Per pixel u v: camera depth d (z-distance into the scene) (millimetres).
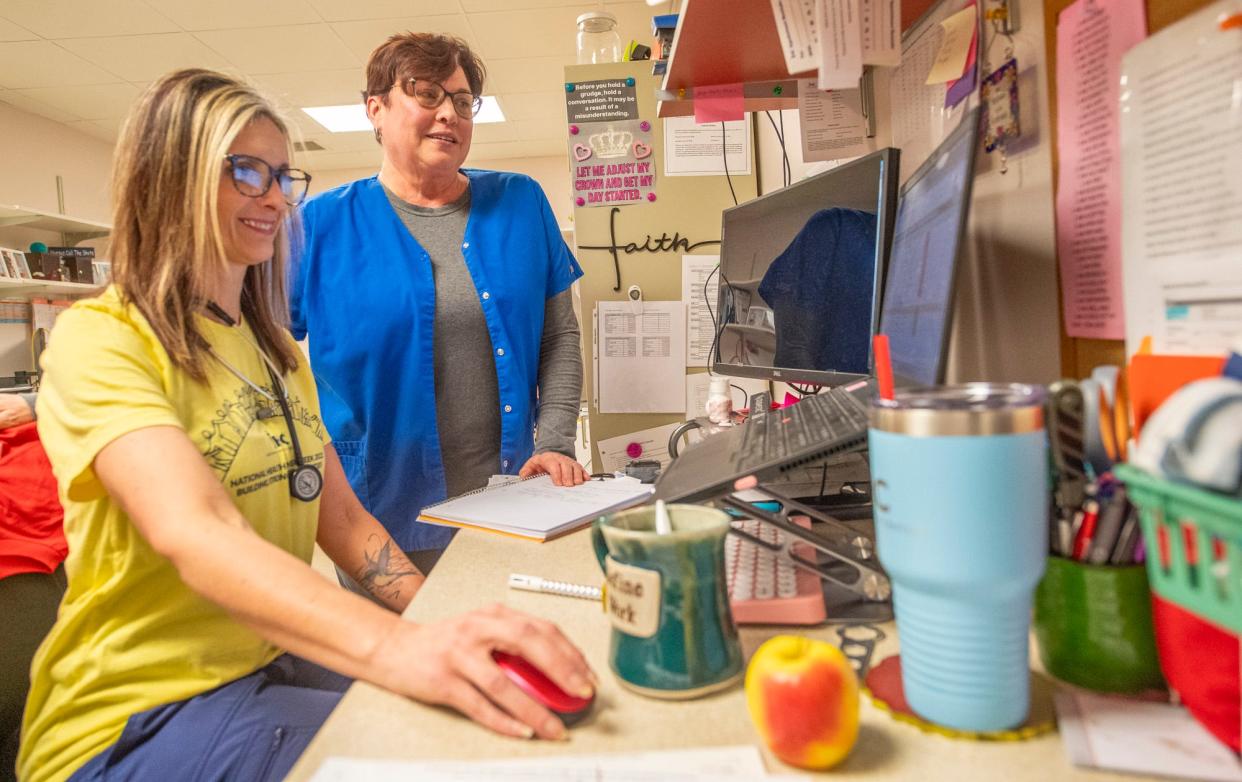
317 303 1542
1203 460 343
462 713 490
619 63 2012
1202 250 483
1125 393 446
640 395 2082
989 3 814
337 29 4000
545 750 437
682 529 556
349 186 1604
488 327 1572
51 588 1155
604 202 2047
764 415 960
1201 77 479
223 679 786
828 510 875
